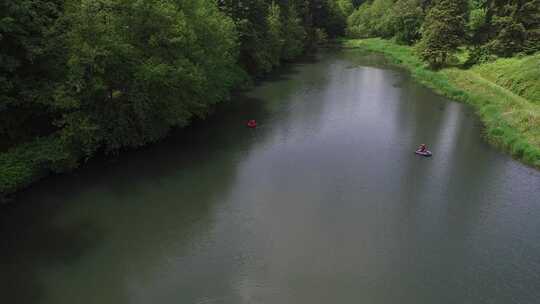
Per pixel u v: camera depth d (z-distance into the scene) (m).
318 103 50.41
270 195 28.78
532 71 49.19
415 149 36.94
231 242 23.94
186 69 33.09
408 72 70.00
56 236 23.88
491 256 23.34
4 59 25.95
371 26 120.25
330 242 24.19
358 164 33.75
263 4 67.12
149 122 34.22
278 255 23.03
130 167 31.61
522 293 20.75
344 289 20.81
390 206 27.91
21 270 21.45
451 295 20.58
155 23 32.88
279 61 75.25
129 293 20.30
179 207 27.00
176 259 22.55
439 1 68.50
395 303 20.02
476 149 37.03
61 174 29.80
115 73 30.80
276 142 37.72
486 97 49.72
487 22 66.19
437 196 29.23
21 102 27.64
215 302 19.84
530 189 30.30
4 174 26.39
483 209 27.75
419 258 23.11
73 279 21.02
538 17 58.69
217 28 40.66
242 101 50.34
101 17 29.70
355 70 71.50
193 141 37.12
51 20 29.12
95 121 30.20
